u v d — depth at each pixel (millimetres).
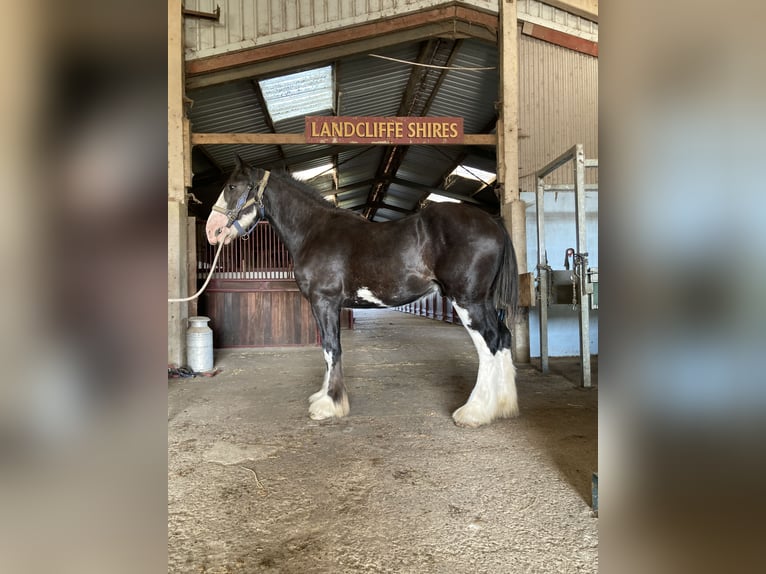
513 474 1716
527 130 4617
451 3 4211
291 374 3771
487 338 2332
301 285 2615
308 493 1569
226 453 1967
